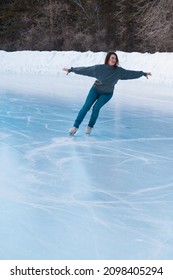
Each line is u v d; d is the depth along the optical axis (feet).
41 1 106.42
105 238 10.32
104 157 17.44
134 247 9.95
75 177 14.70
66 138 20.54
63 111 27.99
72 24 101.55
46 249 9.70
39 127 22.75
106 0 96.48
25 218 11.24
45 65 59.82
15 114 26.20
